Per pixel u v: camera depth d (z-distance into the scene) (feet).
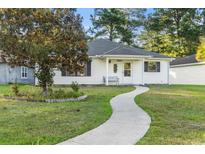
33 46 48.37
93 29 152.15
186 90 73.87
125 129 27.53
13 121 31.04
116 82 90.79
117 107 41.01
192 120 32.76
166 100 50.37
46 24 51.01
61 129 27.48
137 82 94.89
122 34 151.43
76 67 53.67
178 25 149.59
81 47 52.49
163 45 149.07
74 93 53.52
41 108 40.42
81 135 25.39
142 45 156.56
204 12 150.10
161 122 31.04
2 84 88.58
